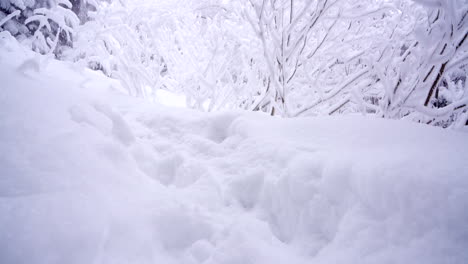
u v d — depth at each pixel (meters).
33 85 1.93
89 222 1.09
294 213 1.45
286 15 3.71
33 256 0.89
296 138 1.98
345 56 3.75
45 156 1.30
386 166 1.22
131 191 1.49
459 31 2.18
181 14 4.27
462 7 2.13
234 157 2.04
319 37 3.72
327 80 3.86
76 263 0.96
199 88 4.41
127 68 3.88
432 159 1.25
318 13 3.10
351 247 1.12
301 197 1.44
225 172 1.93
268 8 3.39
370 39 3.72
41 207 1.04
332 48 3.66
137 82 3.98
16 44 3.46
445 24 2.16
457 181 1.06
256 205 1.67
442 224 0.98
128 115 2.83
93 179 1.35
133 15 3.98
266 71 3.90
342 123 2.09
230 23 4.02
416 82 2.63
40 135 1.41
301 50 3.39
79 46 3.89
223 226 1.42
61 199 1.12
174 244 1.32
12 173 1.13
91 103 2.09
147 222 1.33
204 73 3.90
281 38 3.31
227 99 4.11
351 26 3.62
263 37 3.26
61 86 2.24
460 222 0.95
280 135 2.08
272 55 3.50
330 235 1.29
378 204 1.16
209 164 2.04
